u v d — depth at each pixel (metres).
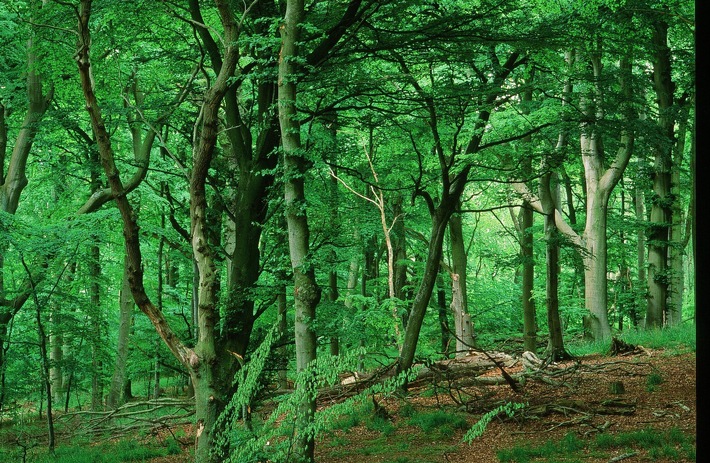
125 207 7.61
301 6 11.01
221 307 13.31
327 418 6.16
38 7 17.62
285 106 10.69
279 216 15.28
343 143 15.91
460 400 14.64
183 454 14.72
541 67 17.23
